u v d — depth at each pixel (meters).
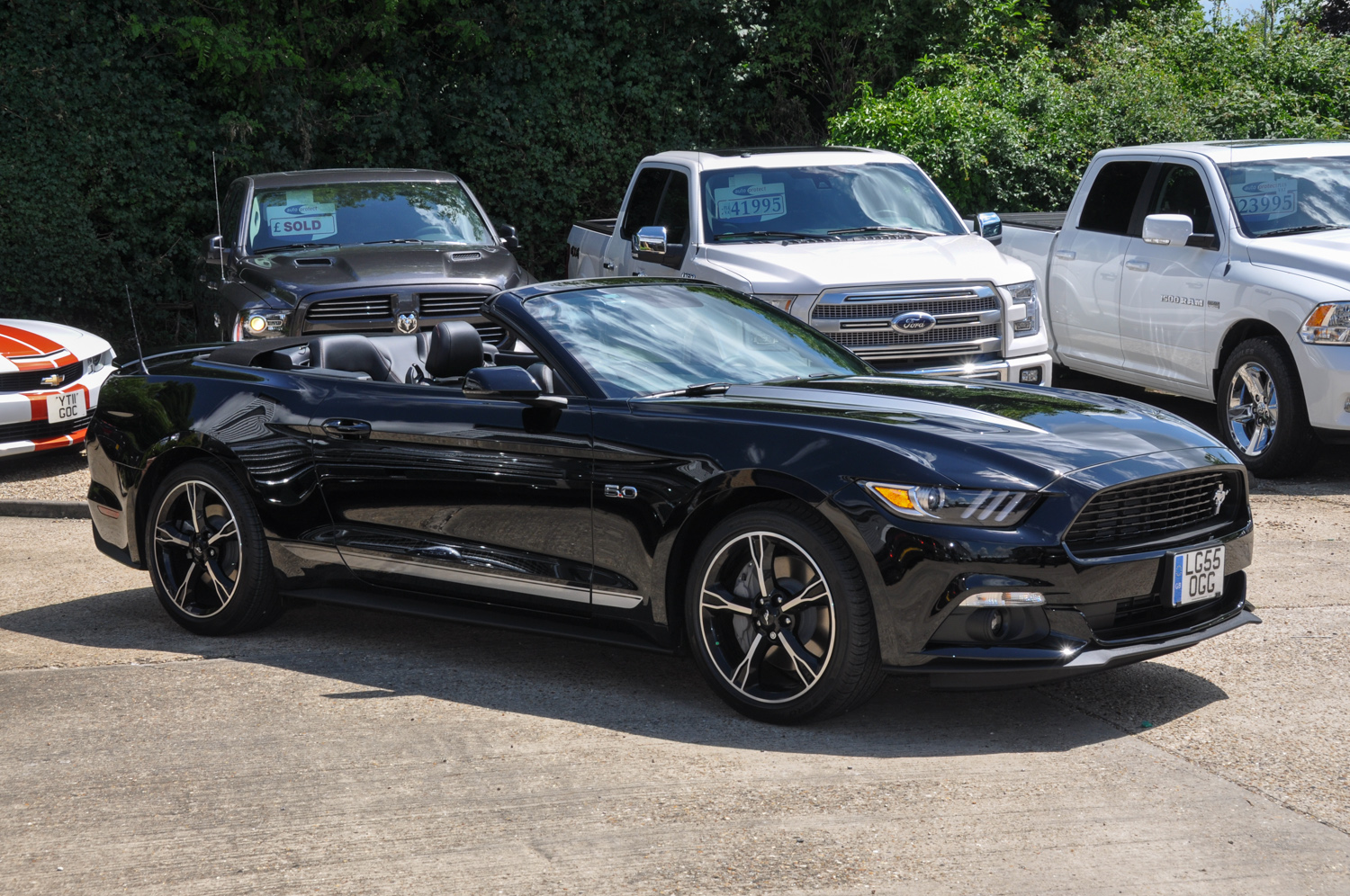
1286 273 8.86
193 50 16.58
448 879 3.40
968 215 16.45
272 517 5.68
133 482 6.10
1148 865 3.42
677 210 10.15
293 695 4.99
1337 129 16.78
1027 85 17.31
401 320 9.76
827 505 4.28
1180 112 16.84
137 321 16.55
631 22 18.69
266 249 10.68
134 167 16.16
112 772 4.20
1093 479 4.25
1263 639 5.53
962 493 4.18
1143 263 10.12
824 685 4.37
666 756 4.25
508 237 11.48
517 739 4.45
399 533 5.37
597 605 4.88
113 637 5.96
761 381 5.28
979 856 3.48
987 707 4.72
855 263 8.84
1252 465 9.13
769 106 19.52
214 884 3.40
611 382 5.00
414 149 17.86
